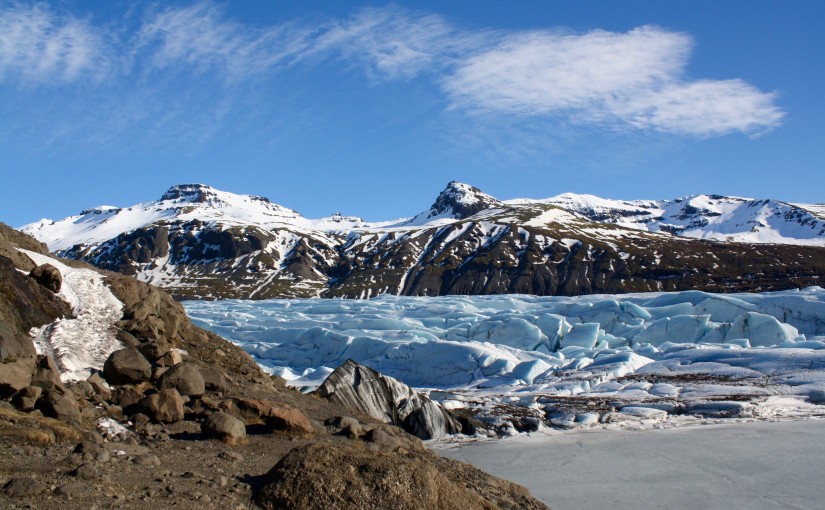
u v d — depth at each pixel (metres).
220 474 10.74
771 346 43.88
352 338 53.44
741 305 55.22
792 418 26.27
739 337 50.16
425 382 43.34
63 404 12.16
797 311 52.78
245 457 12.31
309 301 102.06
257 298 162.12
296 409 15.07
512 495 14.30
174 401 14.24
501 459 21.45
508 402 31.67
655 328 53.28
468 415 27.94
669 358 40.78
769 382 32.69
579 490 17.84
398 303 90.12
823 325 51.00
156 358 17.00
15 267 17.34
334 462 10.24
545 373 40.72
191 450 12.19
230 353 21.95
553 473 19.69
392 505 9.70
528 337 53.88
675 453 21.67
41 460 9.71
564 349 48.72
